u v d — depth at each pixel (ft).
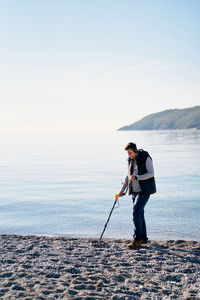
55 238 22.71
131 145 18.49
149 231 26.32
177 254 18.28
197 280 14.10
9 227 27.78
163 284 13.65
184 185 53.72
